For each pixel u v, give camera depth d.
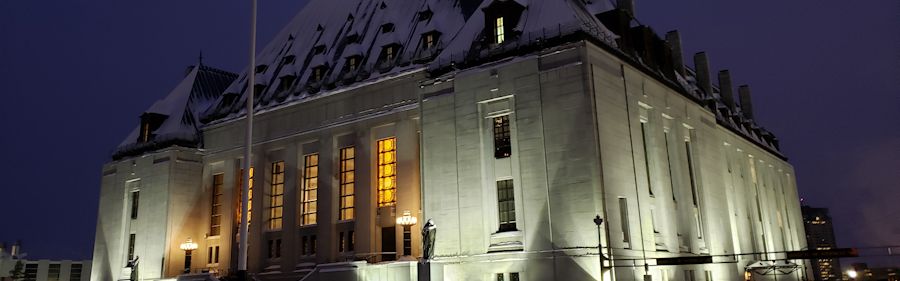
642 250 33.47
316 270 36.84
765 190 62.56
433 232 33.53
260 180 47.78
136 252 51.97
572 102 32.97
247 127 25.39
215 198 51.81
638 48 41.38
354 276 34.91
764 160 64.31
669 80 42.75
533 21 36.31
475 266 34.09
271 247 46.38
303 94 47.56
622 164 33.75
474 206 34.94
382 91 42.62
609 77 34.78
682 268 37.28
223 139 51.81
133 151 55.53
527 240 32.91
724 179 47.16
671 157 41.16
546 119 33.69
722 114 56.69
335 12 54.34
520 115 34.53
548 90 33.91
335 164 43.94
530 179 33.53
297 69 51.31
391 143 41.75
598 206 31.11
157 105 56.31
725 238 44.41
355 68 45.59
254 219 47.19
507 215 34.53
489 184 35.16
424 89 38.81
